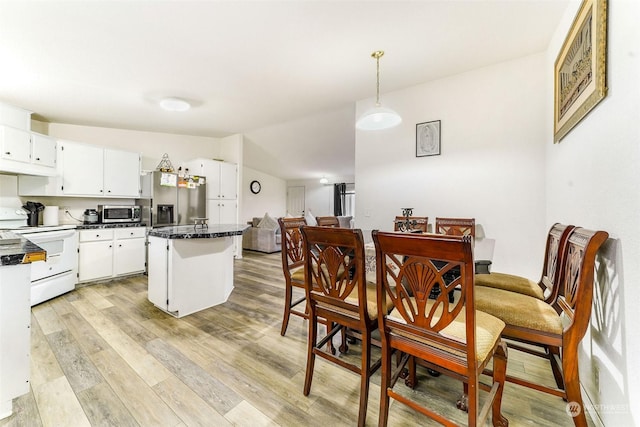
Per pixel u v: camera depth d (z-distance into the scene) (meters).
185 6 1.94
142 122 4.57
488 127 2.91
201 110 4.17
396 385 1.69
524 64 2.71
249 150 6.60
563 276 1.51
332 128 5.15
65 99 3.53
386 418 1.25
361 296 1.32
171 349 2.05
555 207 2.32
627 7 1.15
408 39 2.38
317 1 1.91
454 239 0.95
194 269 2.76
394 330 1.23
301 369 1.83
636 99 1.07
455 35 2.34
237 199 5.62
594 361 1.44
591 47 1.48
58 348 2.05
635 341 1.06
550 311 1.39
